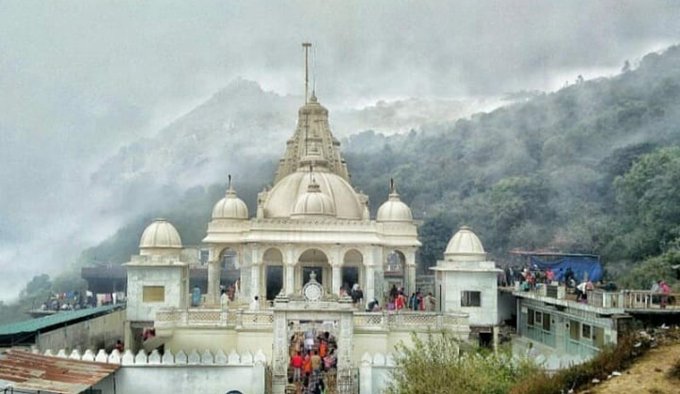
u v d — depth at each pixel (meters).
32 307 104.88
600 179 105.75
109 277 98.62
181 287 55.59
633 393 25.75
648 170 90.62
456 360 33.81
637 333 32.91
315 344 53.78
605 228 92.31
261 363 43.72
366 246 60.78
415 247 66.00
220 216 65.50
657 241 83.19
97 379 38.00
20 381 35.56
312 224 60.69
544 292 51.53
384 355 44.69
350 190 69.00
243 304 59.91
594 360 30.11
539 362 39.16
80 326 52.88
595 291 42.78
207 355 43.88
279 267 73.12
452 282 55.41
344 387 45.03
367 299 60.50
